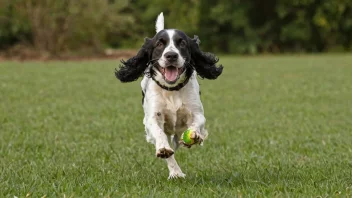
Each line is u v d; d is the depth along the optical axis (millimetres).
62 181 5320
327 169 5941
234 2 35719
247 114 11125
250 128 9422
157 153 5434
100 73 20391
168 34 5863
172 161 5828
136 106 12180
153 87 5898
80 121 10070
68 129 9188
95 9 28188
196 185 5312
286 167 6156
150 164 6500
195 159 6781
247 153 7203
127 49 36500
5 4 28172
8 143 7855
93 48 30141
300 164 6332
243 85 16906
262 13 36125
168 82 5566
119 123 9750
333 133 8883
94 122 9828
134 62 6168
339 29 36281
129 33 35750
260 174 5738
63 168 6047
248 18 35688
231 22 35781
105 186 5188
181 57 5688
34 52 28203
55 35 28266
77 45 29609
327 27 35656
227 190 5004
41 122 9906
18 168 6105
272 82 17703
